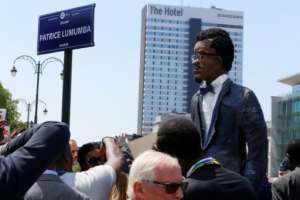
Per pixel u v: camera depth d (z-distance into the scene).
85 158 5.24
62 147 2.89
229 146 4.36
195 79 4.66
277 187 5.74
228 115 4.38
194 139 3.79
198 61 4.59
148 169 3.27
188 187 3.65
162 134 3.81
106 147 4.42
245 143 4.43
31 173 2.75
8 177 2.68
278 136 93.56
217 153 4.35
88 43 14.04
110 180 4.13
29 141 2.83
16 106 76.62
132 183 3.32
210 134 4.40
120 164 4.25
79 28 14.23
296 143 6.11
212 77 4.55
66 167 3.94
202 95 4.56
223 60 4.54
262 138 4.31
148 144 4.44
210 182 3.67
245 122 4.32
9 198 2.69
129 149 4.56
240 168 4.35
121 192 4.36
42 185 3.59
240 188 3.71
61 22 14.64
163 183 3.25
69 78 14.65
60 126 2.90
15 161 2.73
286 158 6.45
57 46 14.78
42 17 15.07
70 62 14.62
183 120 3.83
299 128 88.88
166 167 3.27
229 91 4.45
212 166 3.76
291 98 90.88
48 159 2.82
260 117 4.35
